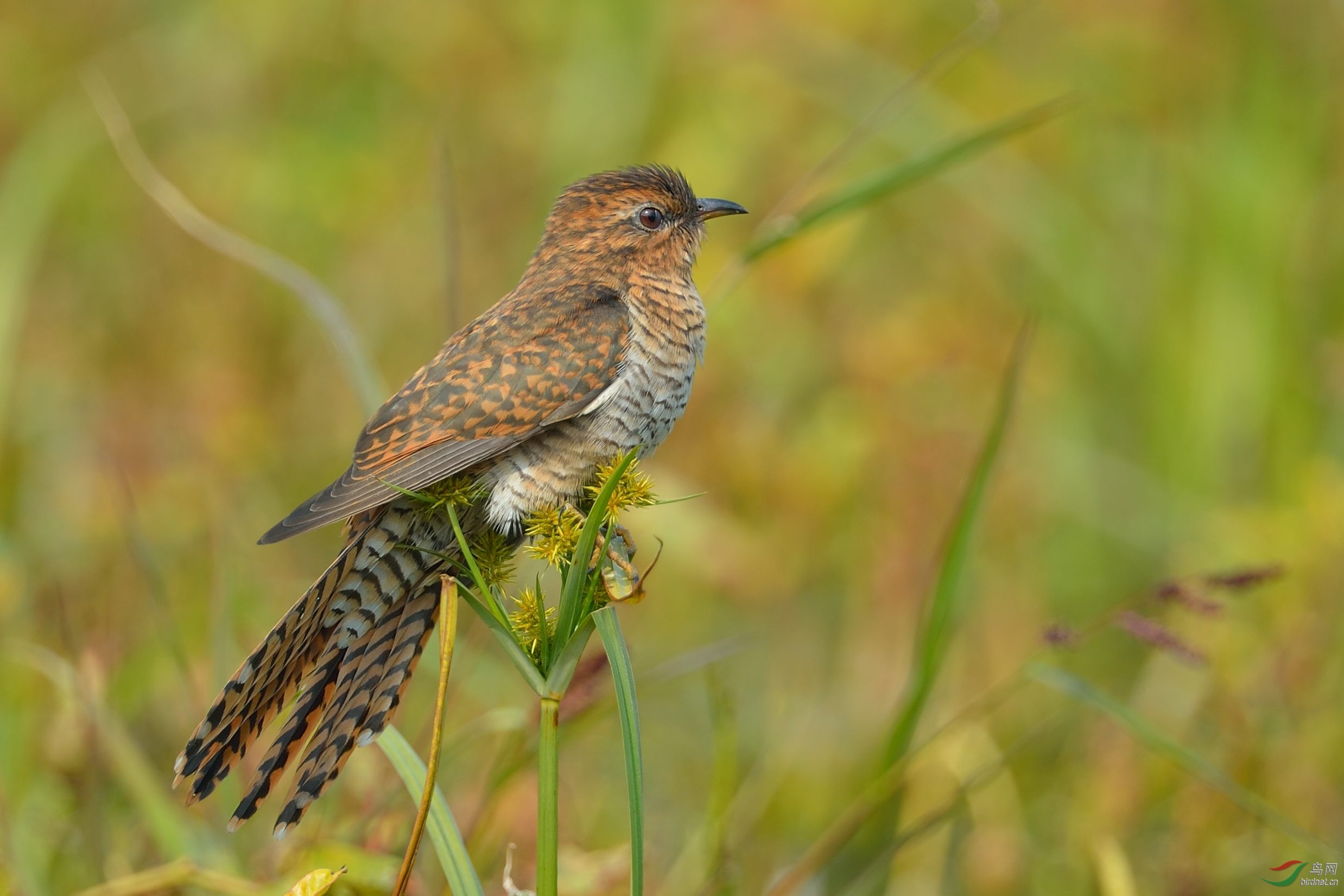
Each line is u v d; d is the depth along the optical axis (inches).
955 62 542.9
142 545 384.2
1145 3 612.7
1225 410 517.7
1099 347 565.6
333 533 510.9
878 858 334.6
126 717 377.7
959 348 519.2
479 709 406.9
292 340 557.6
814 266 525.7
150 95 613.0
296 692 280.2
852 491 486.0
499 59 590.9
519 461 311.6
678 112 560.4
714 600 492.4
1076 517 516.4
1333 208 568.1
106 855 325.4
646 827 415.8
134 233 586.9
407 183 576.7
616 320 325.4
